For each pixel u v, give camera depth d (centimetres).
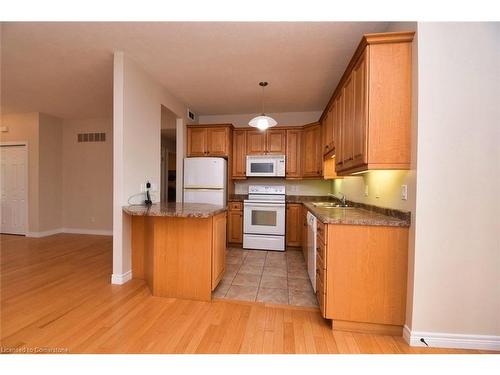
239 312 208
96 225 506
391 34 168
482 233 161
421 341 166
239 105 417
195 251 228
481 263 161
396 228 176
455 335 164
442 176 162
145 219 272
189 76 304
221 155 425
